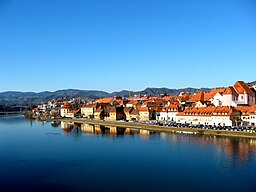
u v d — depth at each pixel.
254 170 107.69
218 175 103.75
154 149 148.12
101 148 156.38
